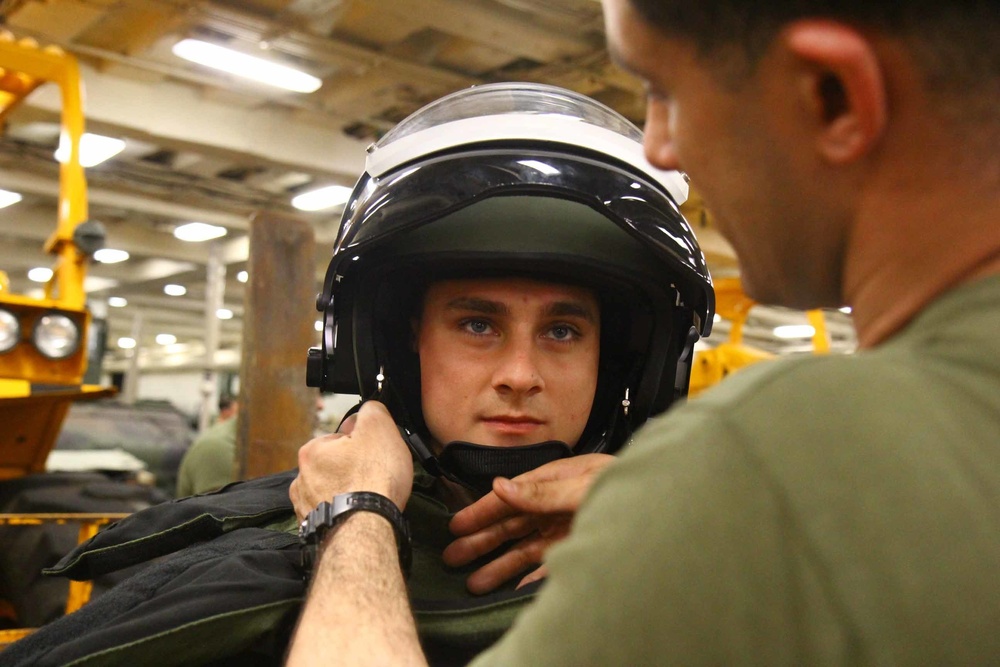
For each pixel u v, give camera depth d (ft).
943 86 1.17
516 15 13.23
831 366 1.17
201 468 11.07
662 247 2.66
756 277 1.48
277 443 8.29
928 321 1.19
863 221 1.28
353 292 2.91
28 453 10.48
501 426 2.79
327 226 24.41
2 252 27.14
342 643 1.87
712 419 1.16
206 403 20.38
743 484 1.09
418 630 2.41
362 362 2.95
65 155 9.91
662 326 3.00
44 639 2.47
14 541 8.75
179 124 17.02
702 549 1.08
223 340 48.34
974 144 1.18
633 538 1.11
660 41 1.38
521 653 1.14
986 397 1.10
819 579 1.05
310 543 2.33
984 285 1.17
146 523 2.92
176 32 14.58
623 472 1.20
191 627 2.24
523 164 2.62
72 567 2.86
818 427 1.11
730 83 1.32
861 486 1.06
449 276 2.82
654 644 1.06
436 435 2.90
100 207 23.94
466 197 2.56
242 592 2.33
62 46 14.78
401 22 13.92
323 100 17.20
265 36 14.03
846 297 1.38
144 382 54.49
